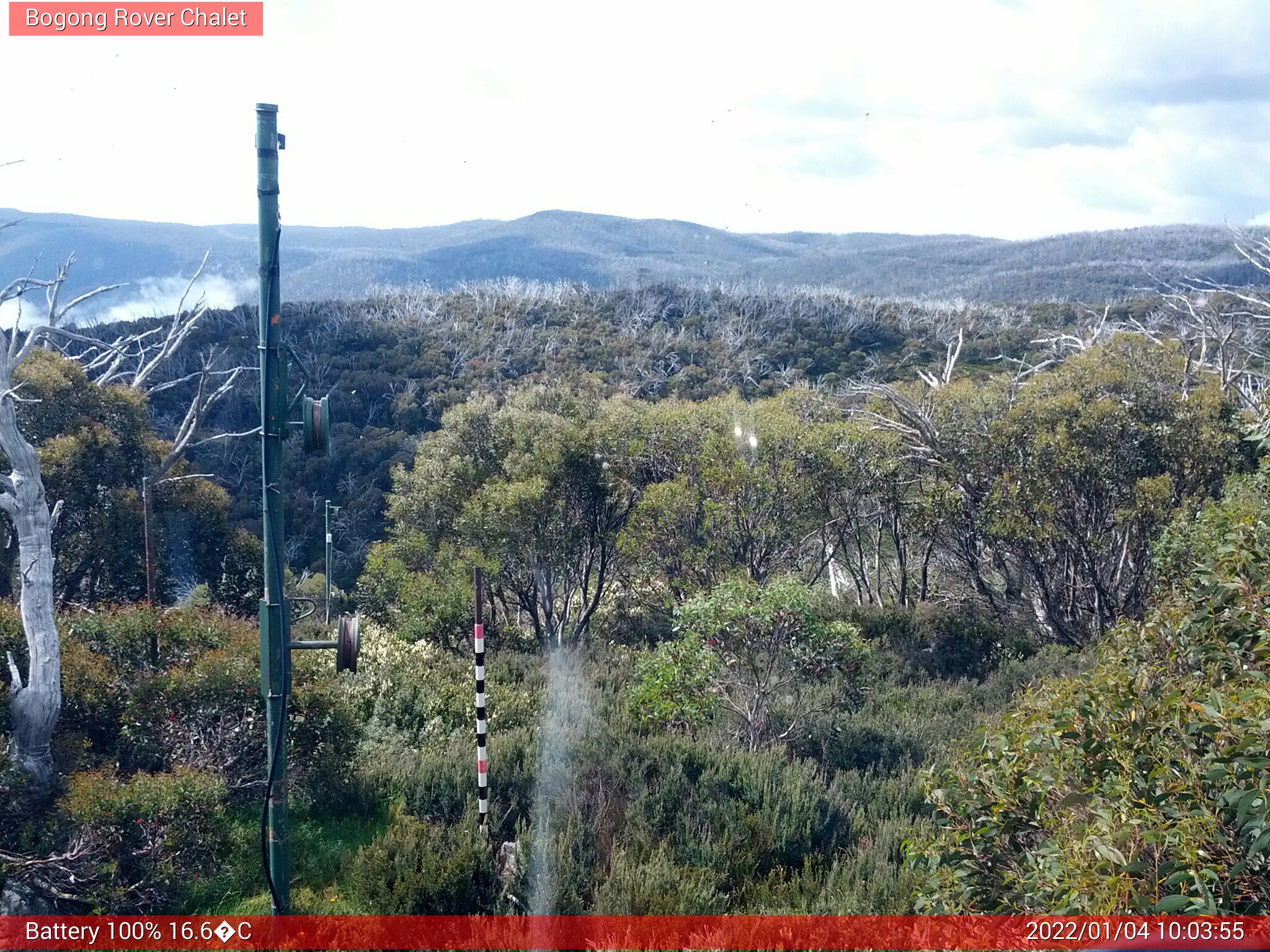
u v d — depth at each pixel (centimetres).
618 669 1177
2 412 710
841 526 1608
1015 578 1648
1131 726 400
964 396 1617
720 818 669
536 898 583
